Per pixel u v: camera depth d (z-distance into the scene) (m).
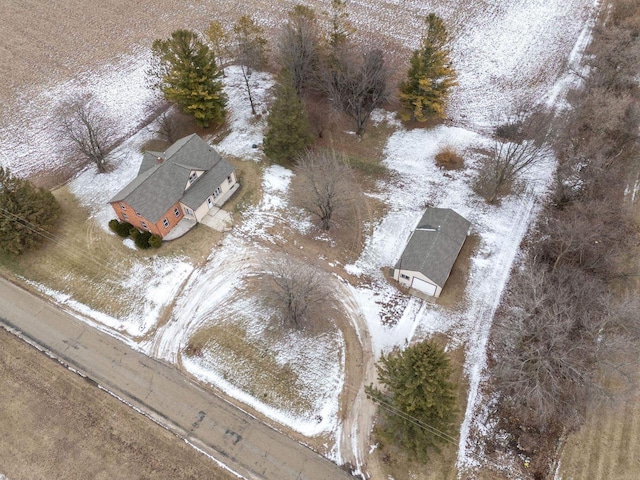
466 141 49.75
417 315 36.72
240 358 34.62
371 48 53.28
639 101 46.41
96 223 43.34
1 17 71.94
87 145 45.69
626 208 42.91
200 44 47.72
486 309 36.91
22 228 40.03
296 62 48.41
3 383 33.81
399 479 28.84
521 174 45.94
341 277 39.22
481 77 58.00
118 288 38.94
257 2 72.19
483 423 31.11
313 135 47.59
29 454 30.41
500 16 66.94
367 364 34.09
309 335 35.56
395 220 43.00
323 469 29.47
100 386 33.56
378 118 52.88
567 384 31.58
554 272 35.78
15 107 56.62
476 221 42.91
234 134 51.44
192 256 40.62
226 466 29.73
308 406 32.28
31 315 37.81
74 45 66.12
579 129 45.25
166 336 36.19
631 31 51.31
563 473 28.88
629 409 31.09
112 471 29.61
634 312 30.31
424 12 68.19
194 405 32.56
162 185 40.41
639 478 28.45
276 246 41.31
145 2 73.81
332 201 41.59
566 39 62.44
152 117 54.31
